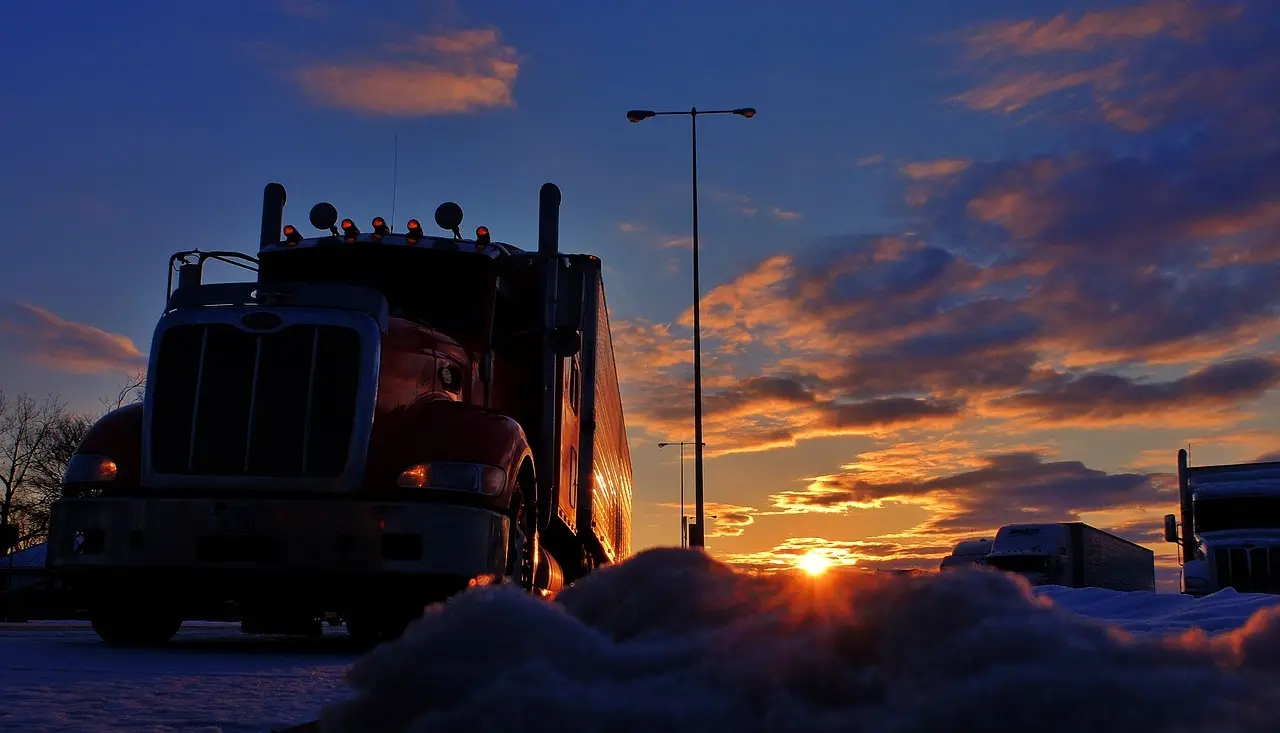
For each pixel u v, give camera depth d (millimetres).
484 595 2180
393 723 2021
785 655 1933
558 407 9359
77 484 7277
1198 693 1563
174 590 7316
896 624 1857
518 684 1923
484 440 7355
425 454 7176
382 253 9211
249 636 10180
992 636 1712
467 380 8516
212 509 6945
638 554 2701
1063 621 1827
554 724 1826
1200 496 23922
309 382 7152
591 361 10812
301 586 7148
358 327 7227
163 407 7230
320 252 9250
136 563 6977
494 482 7238
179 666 5629
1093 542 34812
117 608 7758
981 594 1887
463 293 9055
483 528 7102
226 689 4316
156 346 7316
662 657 2088
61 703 3752
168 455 7180
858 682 1831
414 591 7094
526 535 8258
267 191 10289
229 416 7164
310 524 6922
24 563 38438
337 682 4664
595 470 10914
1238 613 4656
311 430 7109
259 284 7422
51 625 14195
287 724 3293
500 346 9297
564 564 11375
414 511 6949
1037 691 1561
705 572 2561
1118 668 1660
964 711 1595
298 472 7078
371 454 7121
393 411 7367
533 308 9523
